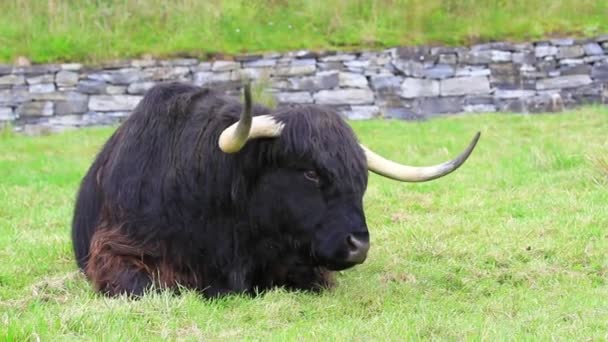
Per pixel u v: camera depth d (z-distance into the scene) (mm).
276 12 40219
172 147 13969
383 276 15188
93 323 12086
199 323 12367
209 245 13758
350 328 12133
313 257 13305
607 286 14578
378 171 14094
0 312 13148
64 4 40188
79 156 31312
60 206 22547
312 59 37969
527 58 38438
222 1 40688
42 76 37406
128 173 14023
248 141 13383
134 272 13469
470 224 18719
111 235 13789
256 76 37594
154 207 13719
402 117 37781
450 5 40438
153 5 40250
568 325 12266
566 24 39688
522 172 24578
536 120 34562
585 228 17906
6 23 39438
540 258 16188
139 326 12062
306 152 13031
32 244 17703
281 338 11672
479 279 15141
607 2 41156
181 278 13703
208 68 37875
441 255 16453
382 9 40406
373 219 19953
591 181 22359
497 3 40656
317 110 13359
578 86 38500
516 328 12180
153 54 38156
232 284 13852
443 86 38219
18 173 27812
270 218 13477
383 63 38031
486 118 35531
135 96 37750
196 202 13672
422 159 28406
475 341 11523
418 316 12688
